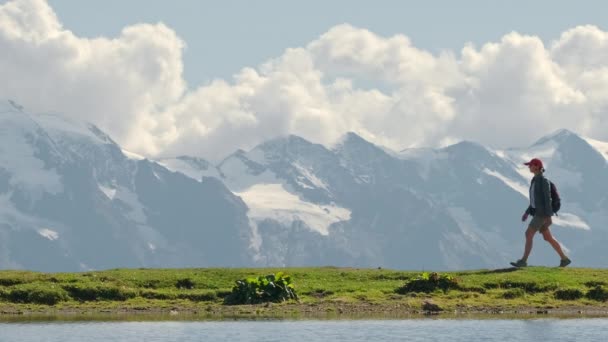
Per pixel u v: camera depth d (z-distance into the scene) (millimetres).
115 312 134125
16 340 104500
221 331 111375
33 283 148125
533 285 147000
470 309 134125
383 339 103625
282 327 115125
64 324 119812
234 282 152750
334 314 129875
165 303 142250
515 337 105188
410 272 162250
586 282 148125
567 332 109438
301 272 163375
